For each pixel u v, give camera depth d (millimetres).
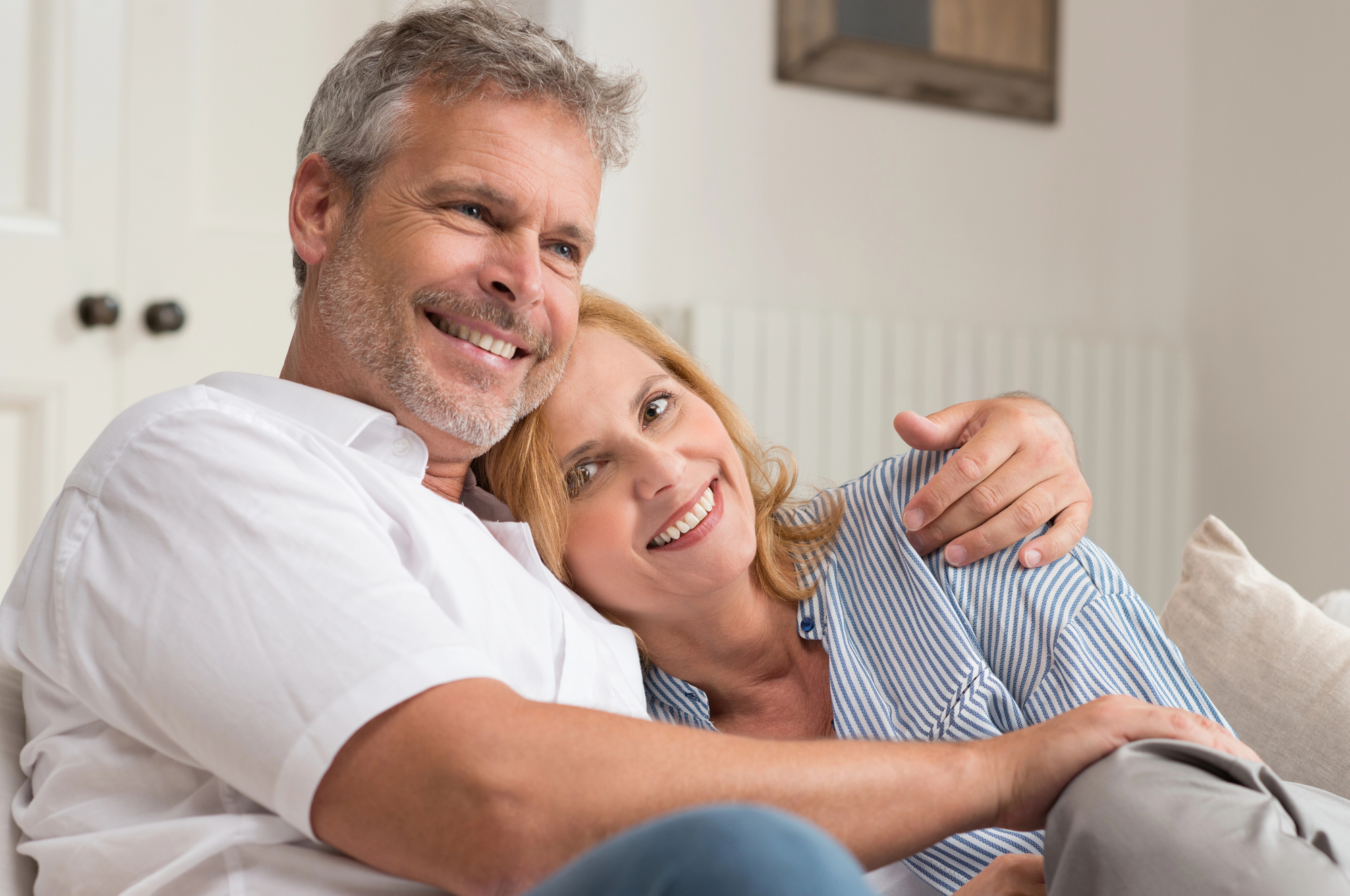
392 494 1015
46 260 2102
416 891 872
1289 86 3150
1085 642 1186
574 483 1271
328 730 787
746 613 1309
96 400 2139
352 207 1144
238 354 2244
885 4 3035
